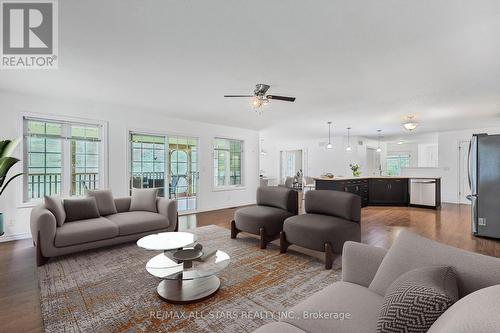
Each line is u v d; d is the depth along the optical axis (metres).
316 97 4.27
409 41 2.40
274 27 2.19
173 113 5.64
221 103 4.73
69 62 2.90
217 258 2.50
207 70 3.12
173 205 4.16
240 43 2.47
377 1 1.83
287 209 4.02
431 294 0.93
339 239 3.02
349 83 3.57
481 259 1.22
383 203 7.45
